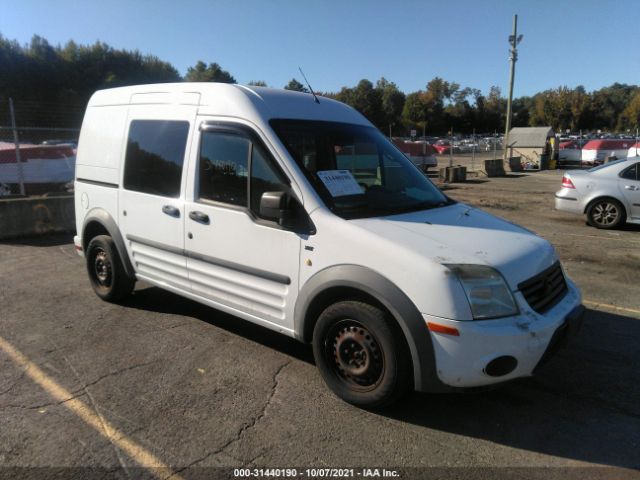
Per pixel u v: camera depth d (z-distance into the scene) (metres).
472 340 2.93
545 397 3.63
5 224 8.87
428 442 3.09
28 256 7.64
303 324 3.59
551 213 12.23
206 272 4.23
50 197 9.50
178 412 3.34
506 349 2.96
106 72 72.88
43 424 3.18
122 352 4.23
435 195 4.30
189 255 4.35
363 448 3.01
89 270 5.60
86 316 5.05
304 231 3.51
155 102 4.72
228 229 3.98
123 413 3.32
